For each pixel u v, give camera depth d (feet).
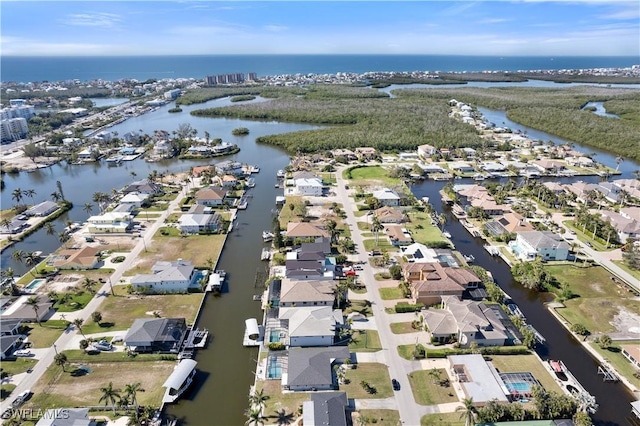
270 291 340.80
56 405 234.99
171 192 596.70
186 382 251.19
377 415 230.07
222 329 307.99
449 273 348.18
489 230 465.47
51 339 289.53
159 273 355.97
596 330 303.27
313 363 258.16
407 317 316.81
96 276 372.99
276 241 422.82
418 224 485.56
